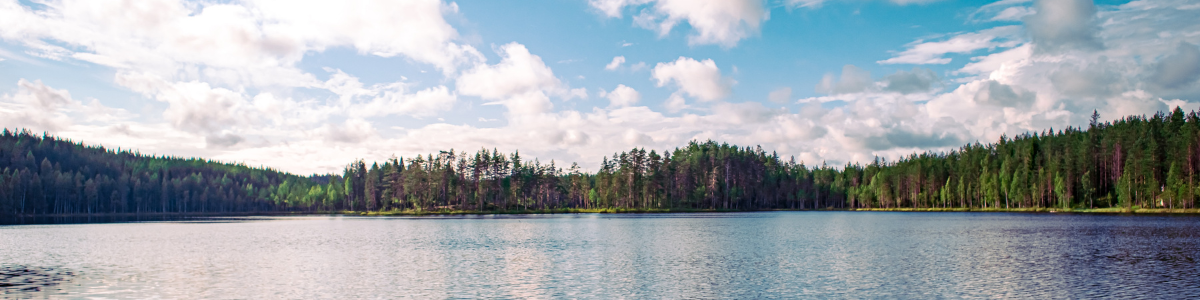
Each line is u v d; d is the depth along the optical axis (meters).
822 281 34.59
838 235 70.06
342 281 35.41
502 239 66.12
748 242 60.50
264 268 41.50
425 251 52.53
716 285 33.44
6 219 152.50
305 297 30.53
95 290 32.75
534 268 40.69
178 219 150.62
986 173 172.50
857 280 34.81
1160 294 29.44
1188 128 131.50
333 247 57.31
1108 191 147.25
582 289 32.31
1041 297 29.12
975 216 129.75
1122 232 67.38
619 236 70.00
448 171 182.12
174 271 40.06
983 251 49.47
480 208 182.50
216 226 105.62
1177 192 118.88
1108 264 40.06
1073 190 149.25
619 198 190.00
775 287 32.72
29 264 44.09
